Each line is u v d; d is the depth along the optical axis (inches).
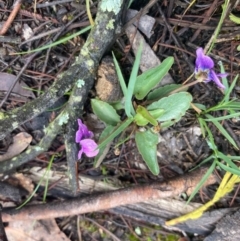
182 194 6.7
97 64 5.8
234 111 6.0
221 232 6.6
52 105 5.9
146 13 5.9
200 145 6.4
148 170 6.7
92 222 7.0
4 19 6.1
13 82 6.2
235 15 5.9
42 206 6.6
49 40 6.1
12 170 6.5
